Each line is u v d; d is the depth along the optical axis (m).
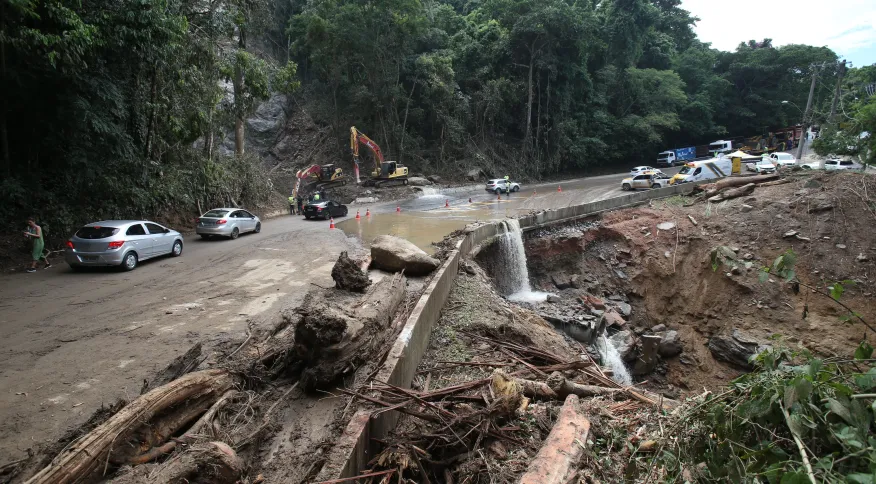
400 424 6.11
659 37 63.47
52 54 14.03
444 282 11.14
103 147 18.81
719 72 70.62
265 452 5.08
